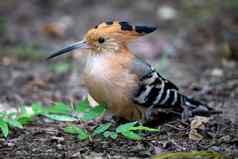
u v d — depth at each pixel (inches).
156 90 398.3
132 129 373.7
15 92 555.5
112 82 382.0
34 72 637.3
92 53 394.0
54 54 411.8
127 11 900.0
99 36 389.7
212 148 370.0
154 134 396.2
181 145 377.4
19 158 353.1
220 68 649.6
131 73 386.0
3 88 569.0
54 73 635.5
